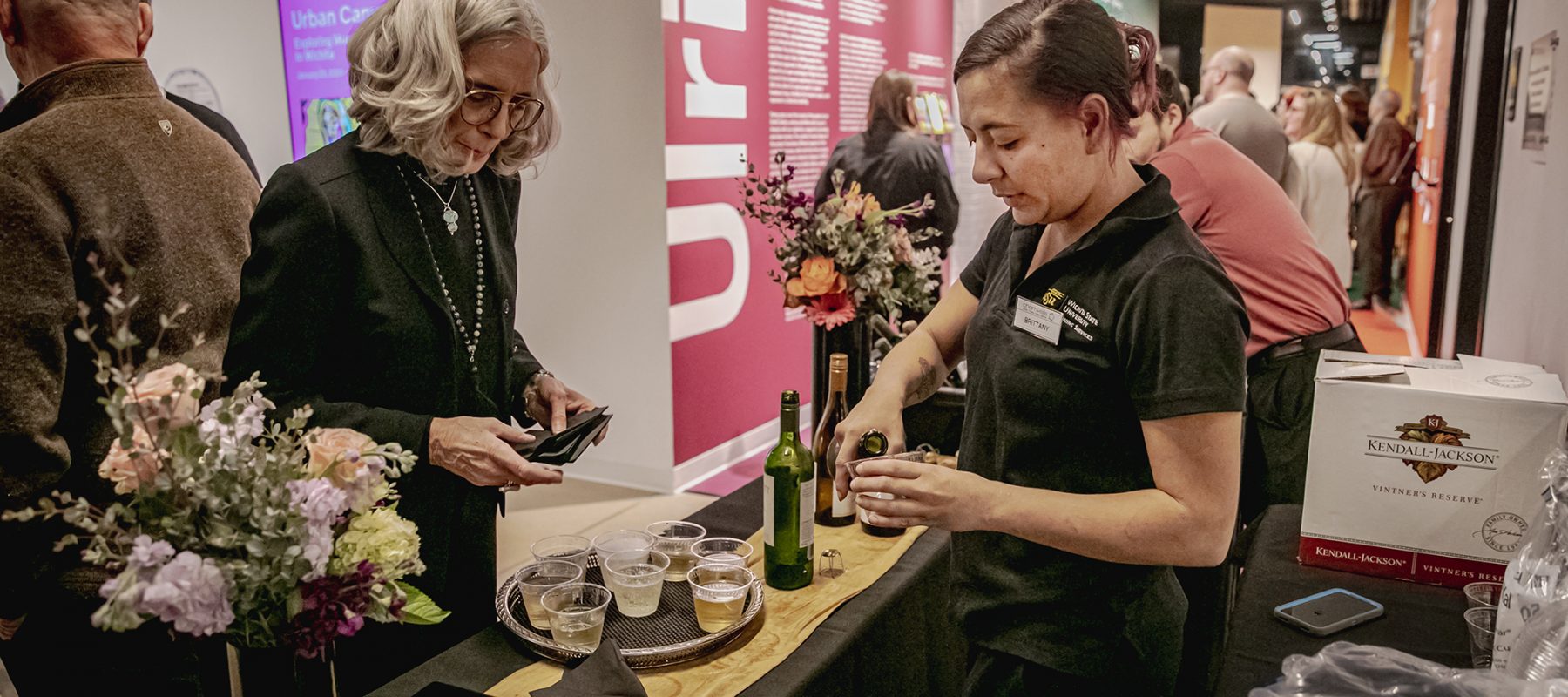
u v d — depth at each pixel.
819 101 5.09
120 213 1.53
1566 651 0.90
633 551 1.47
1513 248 2.95
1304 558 1.42
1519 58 3.03
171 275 1.58
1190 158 2.83
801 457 1.52
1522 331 2.70
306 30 4.88
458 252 1.66
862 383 2.09
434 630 1.70
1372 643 1.18
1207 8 4.91
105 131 1.54
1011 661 1.26
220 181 1.70
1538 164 2.60
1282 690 0.85
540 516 3.95
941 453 2.15
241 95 5.09
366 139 1.54
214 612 0.84
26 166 1.45
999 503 1.10
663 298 4.04
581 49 3.99
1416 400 1.31
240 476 0.88
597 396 4.31
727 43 4.25
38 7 1.53
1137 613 1.19
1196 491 1.04
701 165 4.16
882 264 2.01
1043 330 1.14
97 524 0.85
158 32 4.96
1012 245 1.26
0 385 1.39
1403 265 4.75
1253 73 4.83
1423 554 1.34
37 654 1.58
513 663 1.33
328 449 0.97
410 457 1.00
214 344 1.66
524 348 1.94
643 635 1.36
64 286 1.46
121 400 0.85
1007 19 1.06
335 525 0.97
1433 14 4.40
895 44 5.94
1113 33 1.05
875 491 1.12
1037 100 1.04
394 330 1.55
